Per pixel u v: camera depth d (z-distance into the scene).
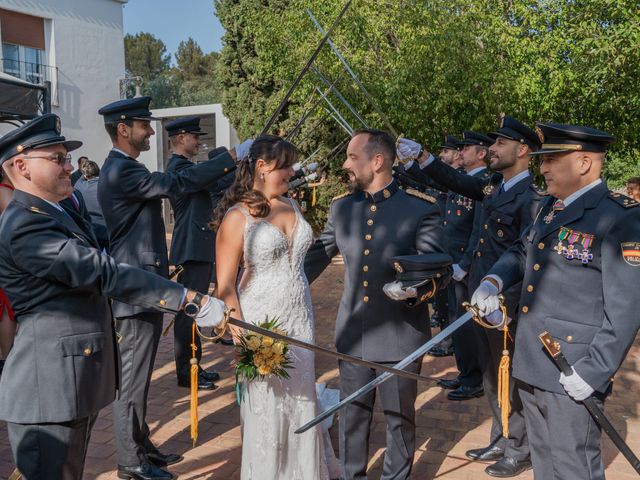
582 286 2.46
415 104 9.91
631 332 2.30
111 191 3.64
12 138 2.31
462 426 4.22
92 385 2.40
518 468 3.49
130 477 3.45
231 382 5.12
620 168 20.81
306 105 11.19
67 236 2.35
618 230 2.37
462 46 9.45
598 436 2.47
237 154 3.60
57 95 15.79
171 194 3.54
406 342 3.01
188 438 4.00
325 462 3.05
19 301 2.34
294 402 2.80
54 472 2.34
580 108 9.49
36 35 15.45
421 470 3.58
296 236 2.86
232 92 16.00
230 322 2.38
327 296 8.77
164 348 6.19
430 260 2.75
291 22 10.75
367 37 9.99
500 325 2.72
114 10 17.12
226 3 15.58
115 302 3.42
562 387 2.45
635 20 7.93
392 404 3.03
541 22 9.55
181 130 5.24
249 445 2.79
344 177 14.36
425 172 4.08
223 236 2.77
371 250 3.04
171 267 7.40
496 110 9.59
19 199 2.34
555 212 2.62
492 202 3.82
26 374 2.32
